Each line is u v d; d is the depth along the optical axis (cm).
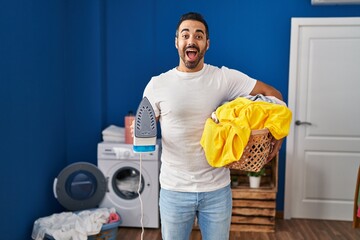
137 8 337
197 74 146
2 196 216
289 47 329
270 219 303
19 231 239
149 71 342
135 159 293
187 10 334
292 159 334
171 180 150
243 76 152
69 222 253
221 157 131
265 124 130
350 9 319
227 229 155
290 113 133
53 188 298
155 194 297
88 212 271
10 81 225
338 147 331
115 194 299
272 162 321
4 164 218
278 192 340
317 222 329
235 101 139
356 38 321
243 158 132
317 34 323
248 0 328
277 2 325
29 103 253
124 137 312
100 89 330
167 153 152
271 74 332
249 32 330
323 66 326
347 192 333
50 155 294
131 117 299
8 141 223
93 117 332
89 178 289
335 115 329
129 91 345
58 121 311
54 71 300
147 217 299
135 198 298
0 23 212
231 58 334
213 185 149
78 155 335
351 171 331
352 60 323
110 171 298
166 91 147
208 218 152
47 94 286
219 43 333
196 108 145
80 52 327
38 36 267
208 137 132
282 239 288
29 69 252
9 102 224
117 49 342
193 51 139
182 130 145
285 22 327
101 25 329
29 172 254
